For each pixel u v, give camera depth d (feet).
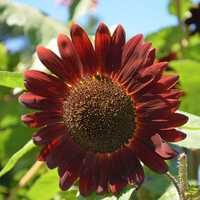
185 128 1.51
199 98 2.09
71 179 1.49
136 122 1.47
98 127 1.49
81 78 1.50
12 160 1.55
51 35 2.72
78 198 1.60
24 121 1.49
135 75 1.43
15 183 2.47
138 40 1.44
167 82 1.40
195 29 2.51
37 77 1.49
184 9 2.57
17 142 2.49
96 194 1.57
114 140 1.49
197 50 2.44
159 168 1.42
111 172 1.48
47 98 1.49
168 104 1.40
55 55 1.49
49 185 1.84
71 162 1.49
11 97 2.54
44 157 1.49
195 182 1.88
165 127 1.41
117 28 1.45
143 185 1.91
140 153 1.45
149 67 1.40
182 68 2.05
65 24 2.80
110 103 1.49
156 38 2.54
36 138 1.49
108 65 1.48
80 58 1.49
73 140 1.51
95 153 1.50
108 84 1.51
